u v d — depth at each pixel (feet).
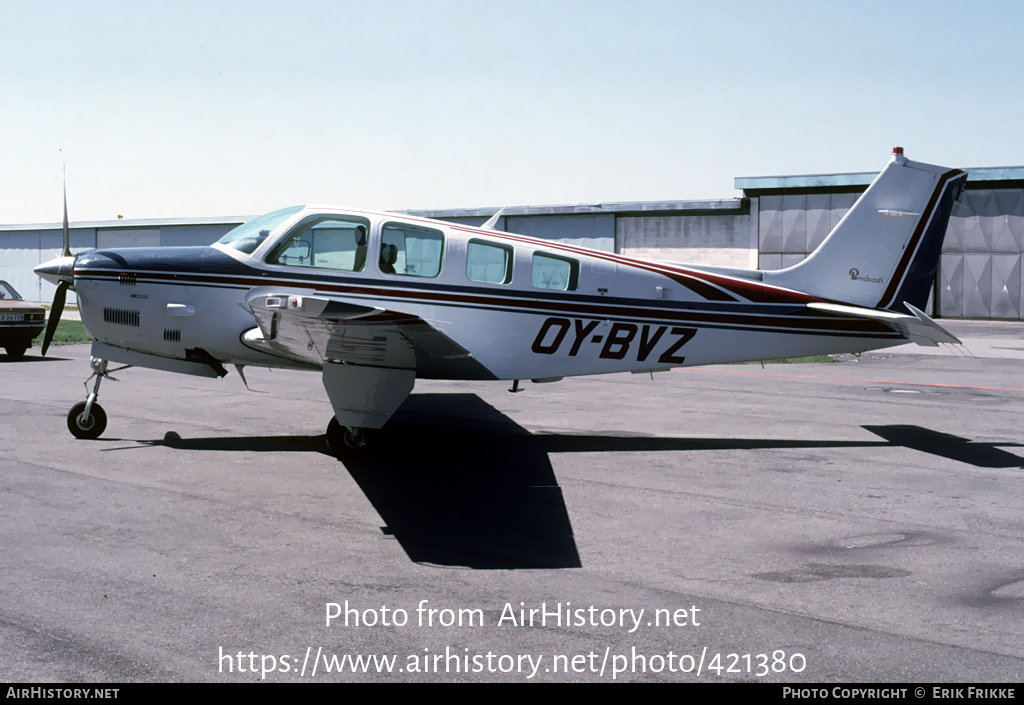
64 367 42.78
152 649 10.50
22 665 10.00
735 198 93.66
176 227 120.98
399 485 19.21
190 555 14.03
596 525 16.22
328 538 15.14
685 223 96.73
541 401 33.27
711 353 25.73
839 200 90.22
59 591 12.32
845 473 20.86
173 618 11.44
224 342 23.45
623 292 24.84
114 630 11.02
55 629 11.01
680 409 31.55
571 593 12.61
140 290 23.35
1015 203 87.35
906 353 56.90
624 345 25.05
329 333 18.39
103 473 19.77
